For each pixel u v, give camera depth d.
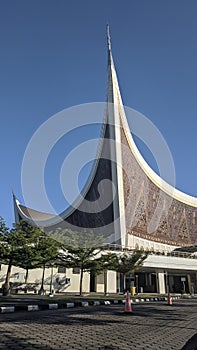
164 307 16.12
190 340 6.71
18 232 23.59
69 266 27.98
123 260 32.97
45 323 8.39
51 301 16.61
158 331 7.84
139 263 33.69
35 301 16.22
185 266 46.44
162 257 44.94
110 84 59.53
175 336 7.17
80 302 16.05
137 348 5.66
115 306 16.08
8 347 5.21
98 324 8.66
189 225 66.94
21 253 22.91
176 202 66.12
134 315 11.45
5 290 23.47
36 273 33.28
